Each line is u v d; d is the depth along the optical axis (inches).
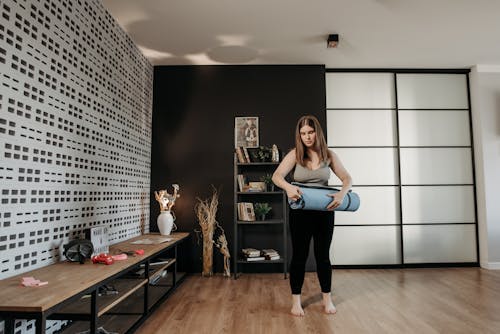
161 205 140.2
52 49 79.6
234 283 129.6
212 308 98.6
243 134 155.6
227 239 150.5
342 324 85.4
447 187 163.2
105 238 91.0
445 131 165.8
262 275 143.6
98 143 103.0
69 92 86.8
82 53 93.7
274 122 156.5
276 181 89.8
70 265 75.0
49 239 77.6
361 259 158.7
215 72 158.9
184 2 108.3
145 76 148.3
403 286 124.3
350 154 163.3
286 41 136.2
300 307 93.2
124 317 89.3
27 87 70.6
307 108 157.5
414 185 162.7
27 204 70.3
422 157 164.1
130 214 129.1
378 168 163.2
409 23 122.7
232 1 108.3
